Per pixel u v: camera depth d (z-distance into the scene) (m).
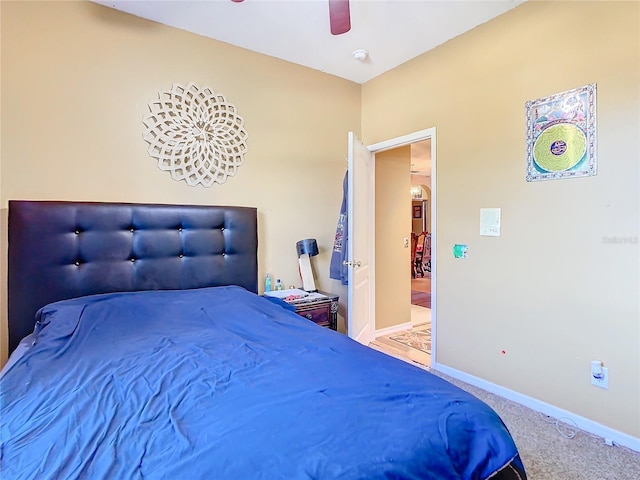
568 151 2.16
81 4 2.30
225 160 2.87
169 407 1.17
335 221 3.52
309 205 3.34
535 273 2.34
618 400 2.00
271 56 3.07
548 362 2.29
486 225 2.60
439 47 2.90
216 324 2.04
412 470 0.89
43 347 1.65
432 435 1.00
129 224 2.41
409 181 4.21
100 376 1.40
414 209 9.99
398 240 4.12
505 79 2.46
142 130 2.52
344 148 3.57
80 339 1.77
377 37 2.78
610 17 1.97
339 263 3.25
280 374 1.40
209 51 2.77
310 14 2.47
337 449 0.93
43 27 2.20
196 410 1.15
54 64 2.23
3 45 2.09
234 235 2.80
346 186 3.29
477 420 1.09
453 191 2.82
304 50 2.98
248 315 2.16
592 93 2.05
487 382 2.63
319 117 3.38
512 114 2.43
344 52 3.02
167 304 2.20
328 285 3.49
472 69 2.67
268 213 3.10
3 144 2.10
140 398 1.23
